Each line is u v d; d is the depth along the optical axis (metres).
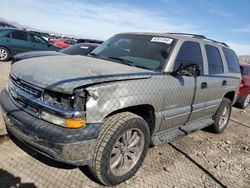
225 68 5.52
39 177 3.14
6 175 3.08
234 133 6.28
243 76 8.97
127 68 3.44
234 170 4.23
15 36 11.96
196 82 4.34
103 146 2.89
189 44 4.32
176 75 3.84
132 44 4.24
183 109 4.18
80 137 2.67
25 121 2.85
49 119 2.75
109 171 3.04
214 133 5.90
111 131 2.93
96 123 2.81
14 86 3.24
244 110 9.36
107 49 4.35
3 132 4.07
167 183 3.48
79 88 2.71
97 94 2.79
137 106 3.35
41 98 2.82
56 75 2.90
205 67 4.71
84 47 7.96
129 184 3.31
